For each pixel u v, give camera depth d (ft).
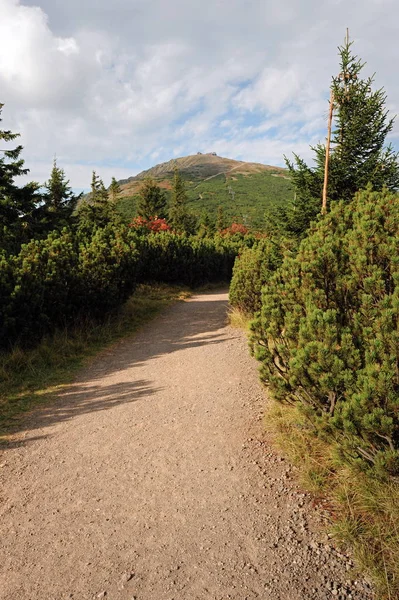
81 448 14.40
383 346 9.68
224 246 89.51
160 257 61.72
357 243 12.41
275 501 10.69
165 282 64.23
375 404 9.18
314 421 11.04
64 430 15.89
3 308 23.62
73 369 23.59
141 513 10.57
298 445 12.90
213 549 9.09
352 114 34.12
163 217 172.45
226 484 11.68
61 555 9.16
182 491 11.48
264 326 13.66
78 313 31.27
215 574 8.36
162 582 8.23
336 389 10.44
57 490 11.85
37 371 22.72
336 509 10.01
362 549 8.36
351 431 9.50
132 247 39.29
